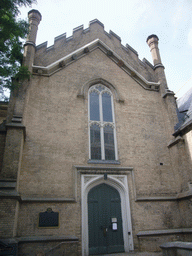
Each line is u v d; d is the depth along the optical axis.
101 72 16.27
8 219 9.57
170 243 8.06
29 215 10.84
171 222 12.61
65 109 14.04
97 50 17.16
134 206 12.52
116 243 11.77
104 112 15.05
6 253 8.89
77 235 11.05
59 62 15.22
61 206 11.45
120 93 15.88
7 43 10.59
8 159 10.78
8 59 10.42
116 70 16.77
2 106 16.62
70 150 12.95
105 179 12.76
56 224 10.95
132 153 13.98
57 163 12.41
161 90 16.73
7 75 10.24
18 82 13.14
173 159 14.31
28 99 13.53
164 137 15.25
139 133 14.78
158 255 10.59
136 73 16.73
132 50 18.30
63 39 16.67
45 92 14.23
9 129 11.49
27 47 14.94
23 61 14.40
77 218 11.41
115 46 17.95
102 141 13.99
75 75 15.48
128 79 16.70
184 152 13.65
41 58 15.40
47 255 9.92
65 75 15.25
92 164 12.97
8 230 9.39
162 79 17.11
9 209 9.75
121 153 13.79
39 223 10.76
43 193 11.52
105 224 12.03
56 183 11.91
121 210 12.59
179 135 14.32
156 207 12.80
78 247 10.87
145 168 13.77
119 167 13.18
